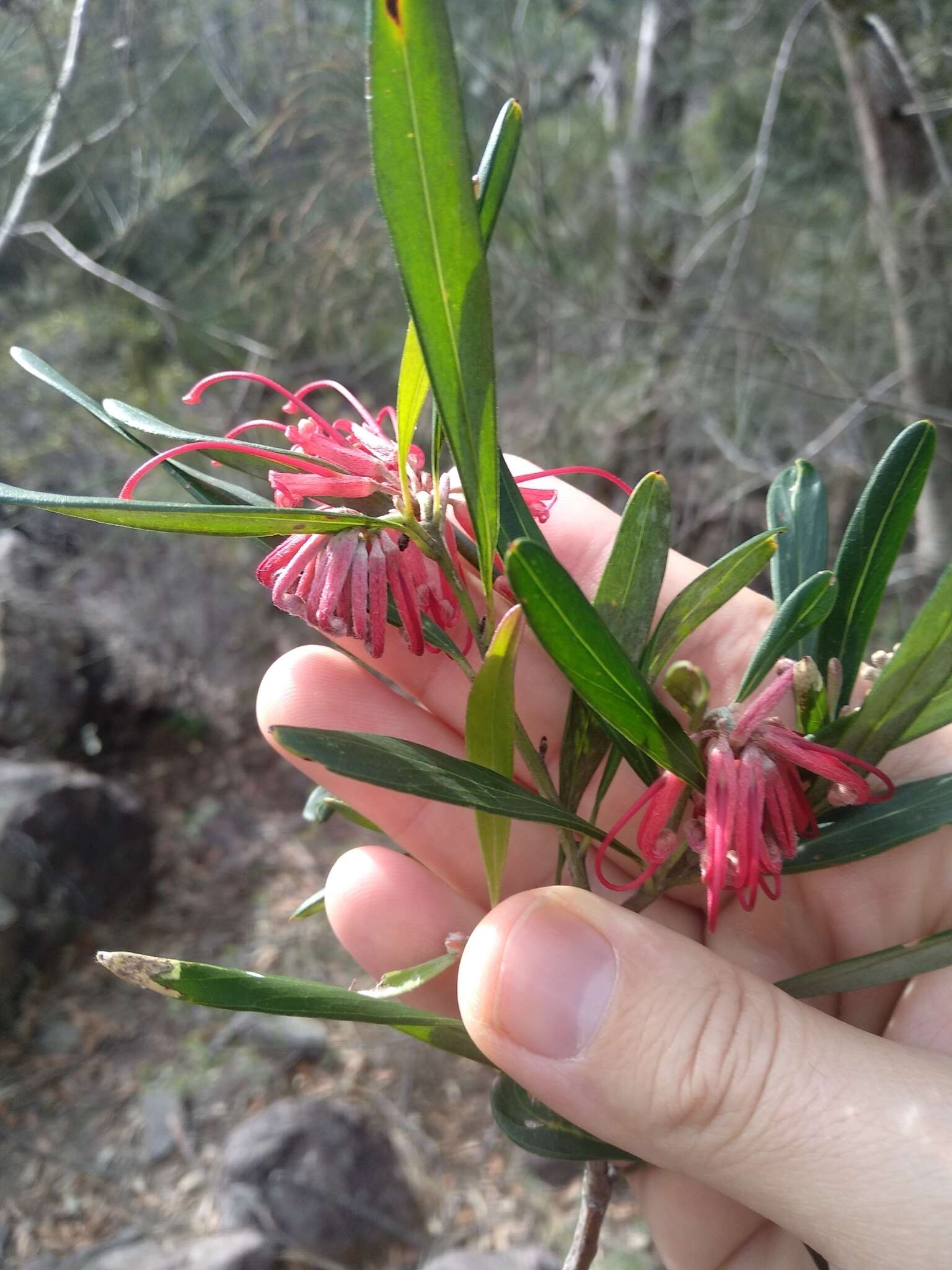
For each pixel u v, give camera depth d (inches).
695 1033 4.3
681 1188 6.9
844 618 4.4
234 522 3.4
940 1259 4.0
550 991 4.3
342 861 7.4
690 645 7.1
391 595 4.5
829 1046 4.4
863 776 4.0
